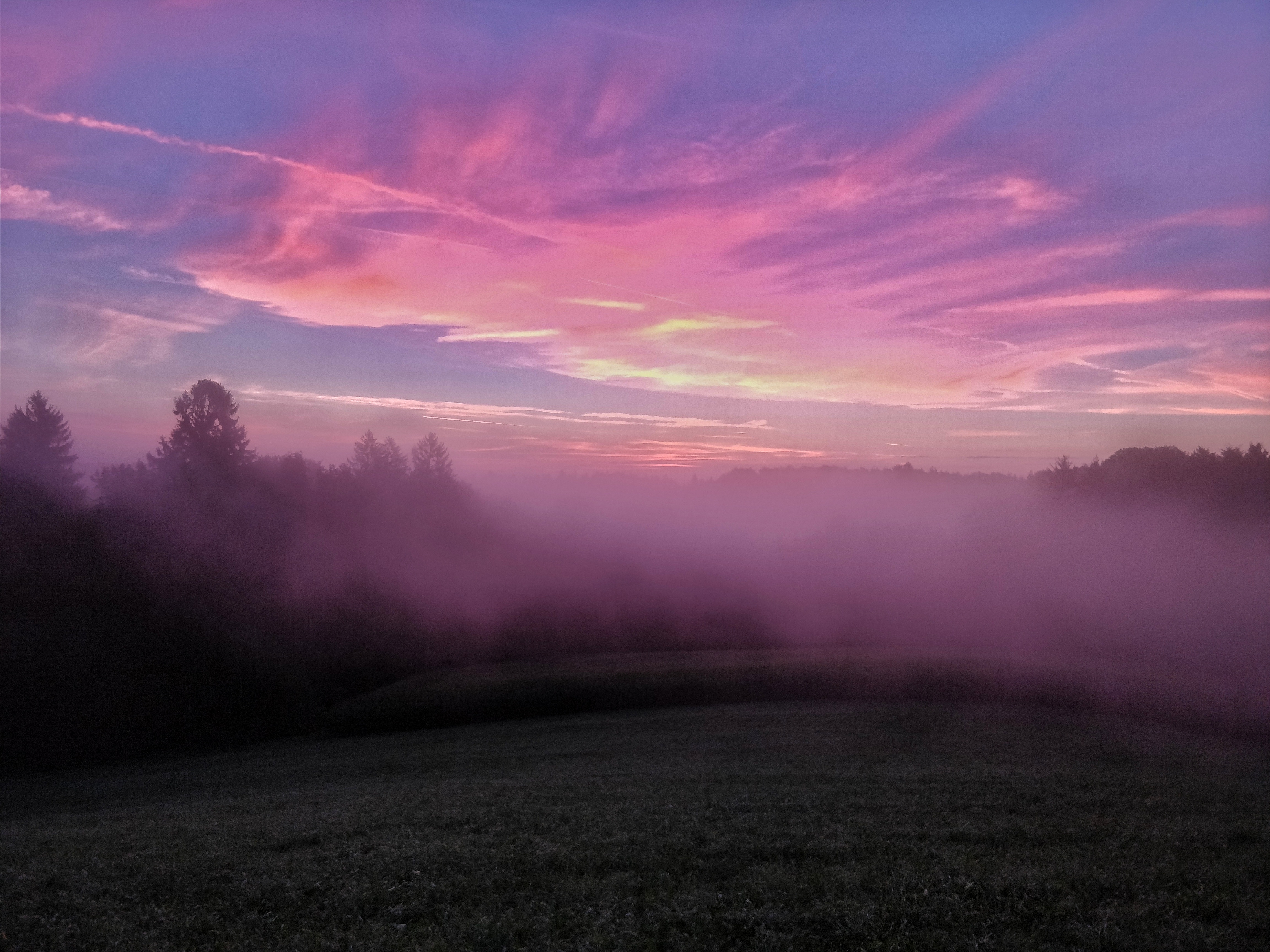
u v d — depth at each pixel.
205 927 7.41
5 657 27.06
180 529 34.88
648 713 28.55
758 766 17.52
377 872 8.69
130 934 7.16
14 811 19.06
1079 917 7.05
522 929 7.00
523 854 9.32
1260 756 19.05
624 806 12.55
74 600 29.97
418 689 33.25
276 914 7.69
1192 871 8.30
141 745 28.50
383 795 15.32
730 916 7.13
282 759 24.73
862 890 7.86
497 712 29.88
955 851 9.25
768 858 9.20
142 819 14.54
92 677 28.70
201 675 31.83
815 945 6.60
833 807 12.12
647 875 8.52
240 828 11.95
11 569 28.67
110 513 33.38
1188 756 18.80
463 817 11.84
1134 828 10.40
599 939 6.67
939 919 7.04
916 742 21.12
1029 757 18.59
